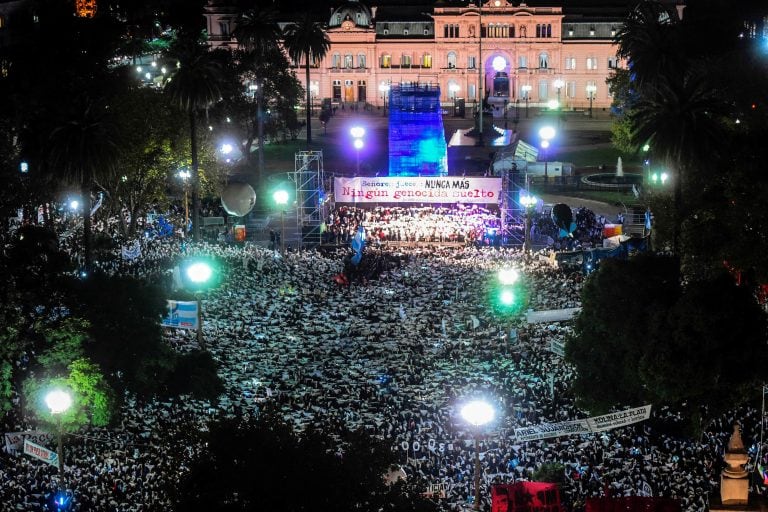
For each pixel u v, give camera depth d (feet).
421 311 357.00
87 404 252.21
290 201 521.24
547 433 222.69
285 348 318.24
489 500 207.41
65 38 620.08
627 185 557.74
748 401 266.16
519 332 325.83
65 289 269.23
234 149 609.83
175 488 153.79
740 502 135.03
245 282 395.55
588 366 261.44
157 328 271.49
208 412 261.44
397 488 153.89
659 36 464.24
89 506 203.82
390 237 474.90
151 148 460.14
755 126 342.23
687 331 241.14
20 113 504.84
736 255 271.28
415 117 608.19
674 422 256.52
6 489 215.51
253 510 140.97
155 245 454.81
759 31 595.47
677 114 314.76
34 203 419.33
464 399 269.23
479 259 426.92
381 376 290.35
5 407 259.80
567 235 449.48
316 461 147.33
